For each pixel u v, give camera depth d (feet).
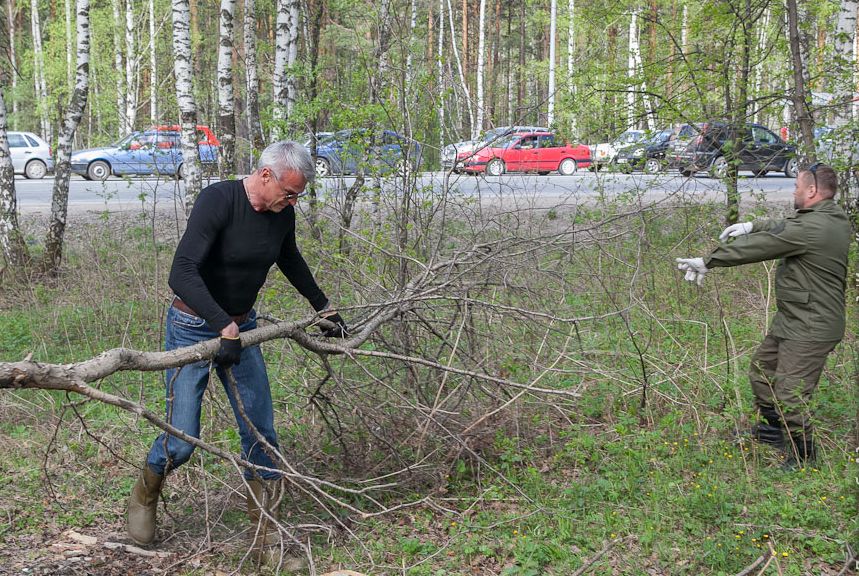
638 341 22.00
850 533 12.86
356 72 25.38
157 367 11.20
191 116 33.17
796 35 27.35
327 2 36.86
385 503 14.71
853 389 19.19
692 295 26.37
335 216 24.21
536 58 123.75
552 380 19.35
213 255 11.99
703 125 28.84
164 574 12.28
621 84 31.12
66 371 9.92
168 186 51.37
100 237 38.55
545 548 12.83
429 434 15.70
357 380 16.94
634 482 14.97
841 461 15.52
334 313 14.08
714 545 12.63
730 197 26.86
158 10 98.17
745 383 19.53
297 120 27.27
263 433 13.07
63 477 15.64
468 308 16.52
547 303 19.62
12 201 35.42
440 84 22.59
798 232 15.39
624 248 26.05
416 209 20.84
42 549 12.84
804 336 15.65
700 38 33.96
